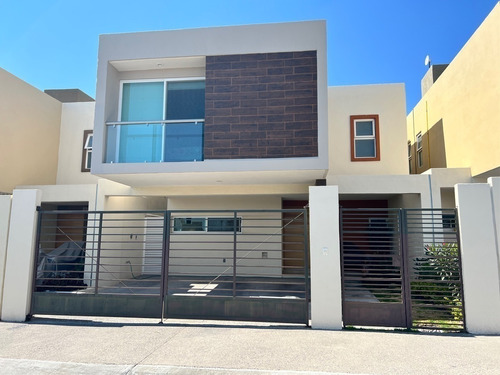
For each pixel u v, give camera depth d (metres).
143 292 9.76
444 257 6.06
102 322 6.36
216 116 8.36
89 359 4.49
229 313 6.16
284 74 8.27
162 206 14.65
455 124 11.41
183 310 6.27
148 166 8.52
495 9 8.88
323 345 4.98
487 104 9.36
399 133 11.65
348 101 11.96
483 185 5.74
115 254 11.37
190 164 8.35
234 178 9.27
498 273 5.56
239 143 8.23
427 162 14.16
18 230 6.68
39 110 12.94
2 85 11.43
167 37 8.72
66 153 13.81
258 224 12.60
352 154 11.72
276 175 8.80
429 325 6.03
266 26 8.40
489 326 5.49
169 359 4.48
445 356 4.54
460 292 5.76
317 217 6.07
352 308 5.89
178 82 9.33
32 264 6.68
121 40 8.91
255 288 10.30
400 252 5.93
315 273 5.95
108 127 8.96
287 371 4.10
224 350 4.80
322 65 8.13
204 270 12.65
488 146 9.30
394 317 5.80
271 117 8.20
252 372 4.08
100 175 8.87
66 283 9.84
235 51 8.41
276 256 12.40
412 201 10.50
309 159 7.97
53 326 6.07
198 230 12.91
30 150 12.46
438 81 12.89
